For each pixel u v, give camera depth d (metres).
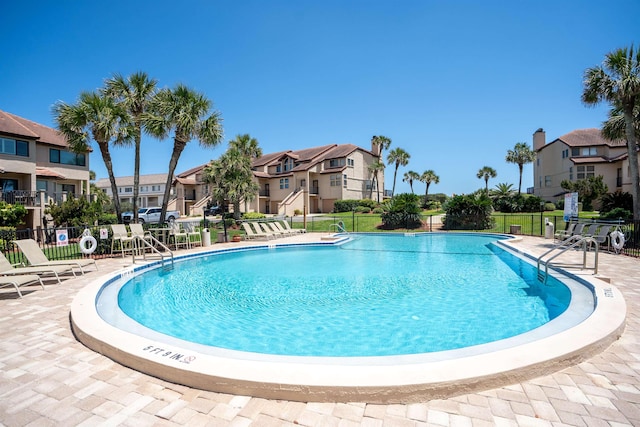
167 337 4.39
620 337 4.07
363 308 6.39
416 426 2.44
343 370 2.97
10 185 21.59
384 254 13.76
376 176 45.03
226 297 7.36
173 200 46.81
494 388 2.90
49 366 3.50
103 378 3.23
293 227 26.41
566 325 4.61
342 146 44.38
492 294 7.29
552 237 17.16
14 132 20.69
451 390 2.78
